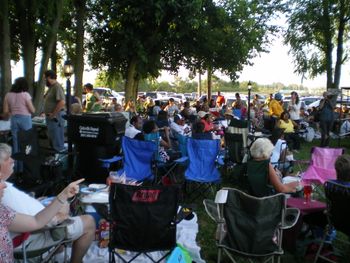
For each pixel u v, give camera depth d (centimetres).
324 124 1098
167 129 778
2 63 949
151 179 528
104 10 1415
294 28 1620
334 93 1173
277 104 1186
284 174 600
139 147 539
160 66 1625
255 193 393
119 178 442
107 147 558
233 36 1541
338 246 413
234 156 638
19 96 602
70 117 559
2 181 252
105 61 1636
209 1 1506
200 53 1590
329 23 1547
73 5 1250
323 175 523
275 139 753
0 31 975
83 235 308
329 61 1592
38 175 458
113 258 308
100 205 317
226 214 307
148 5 1356
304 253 385
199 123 725
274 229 304
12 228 242
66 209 294
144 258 361
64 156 595
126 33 1423
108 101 1853
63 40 1339
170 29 1408
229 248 310
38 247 279
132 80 1552
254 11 1608
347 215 323
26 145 481
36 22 1090
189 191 588
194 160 557
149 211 300
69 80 738
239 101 1445
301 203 383
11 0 1055
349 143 1262
